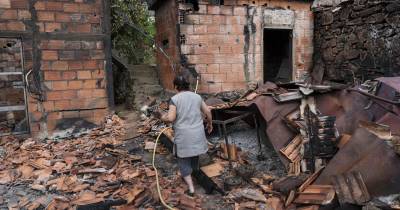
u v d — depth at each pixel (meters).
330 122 3.81
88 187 4.23
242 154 4.97
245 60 8.68
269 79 10.79
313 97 4.48
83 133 6.71
